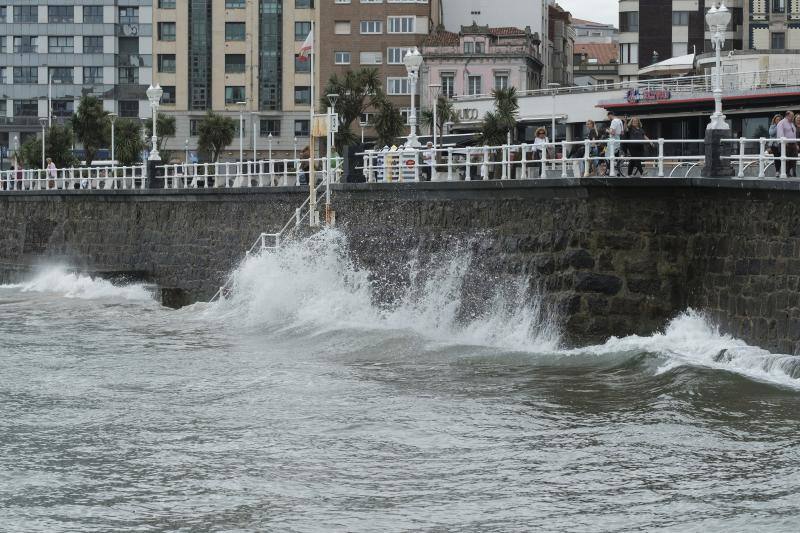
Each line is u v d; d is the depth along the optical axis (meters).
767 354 56.62
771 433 47.97
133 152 195.75
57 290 114.25
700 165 80.06
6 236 130.50
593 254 63.09
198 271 100.19
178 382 61.97
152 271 106.38
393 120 176.75
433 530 38.28
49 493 42.84
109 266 112.62
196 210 101.25
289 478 44.00
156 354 71.56
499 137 154.25
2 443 49.66
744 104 99.25
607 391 55.69
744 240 59.00
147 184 108.75
